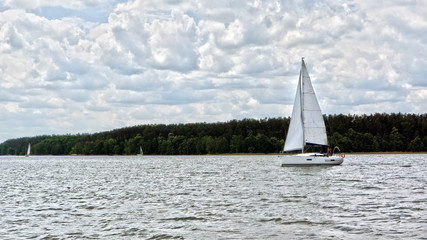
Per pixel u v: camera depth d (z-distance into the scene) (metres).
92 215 25.48
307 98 63.44
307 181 43.56
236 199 30.83
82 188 42.00
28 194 37.16
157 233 20.50
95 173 67.94
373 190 35.28
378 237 19.02
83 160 163.88
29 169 87.69
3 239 19.92
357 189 36.06
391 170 59.62
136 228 21.62
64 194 36.75
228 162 105.06
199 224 22.23
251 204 28.30
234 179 48.44
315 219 22.95
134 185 44.09
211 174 58.72
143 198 32.75
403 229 20.39
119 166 95.50
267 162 99.25
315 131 63.50
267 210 25.86
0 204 30.61
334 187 37.69
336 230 20.42
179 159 147.75
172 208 27.41
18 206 29.52
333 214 24.28
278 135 184.75
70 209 27.94
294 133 64.38
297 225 21.61
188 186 41.47
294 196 31.88
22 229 21.89
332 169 61.16
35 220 24.19
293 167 66.69
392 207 26.33
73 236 20.27
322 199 30.14
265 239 19.03
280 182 42.94
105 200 32.06
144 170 74.44
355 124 169.88
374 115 181.38
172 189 38.97
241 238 19.28
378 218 22.97
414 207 26.22
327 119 175.38
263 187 38.50
